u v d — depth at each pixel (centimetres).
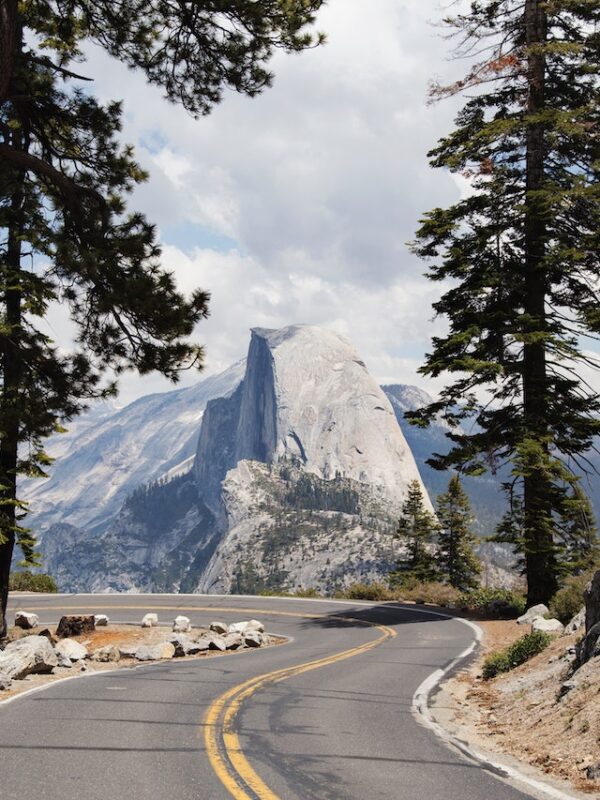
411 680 1366
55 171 1902
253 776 662
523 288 2625
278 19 1634
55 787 600
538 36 2589
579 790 683
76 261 1783
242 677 1341
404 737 877
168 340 1925
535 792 667
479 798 635
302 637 2311
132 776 642
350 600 3622
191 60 1770
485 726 999
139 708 979
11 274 1877
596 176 2614
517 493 2575
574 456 2598
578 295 2717
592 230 2619
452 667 1550
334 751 780
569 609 2048
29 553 1978
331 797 611
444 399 2662
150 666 1541
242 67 1739
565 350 2456
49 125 2053
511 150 2695
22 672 1283
